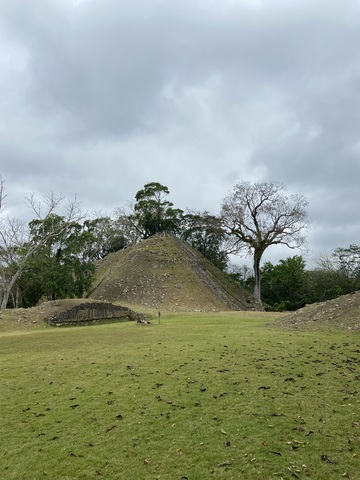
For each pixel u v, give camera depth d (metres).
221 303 43.56
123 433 6.03
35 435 6.16
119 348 12.80
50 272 36.81
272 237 48.81
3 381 9.24
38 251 37.78
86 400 7.59
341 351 10.78
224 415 6.46
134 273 46.44
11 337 17.02
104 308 25.34
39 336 17.02
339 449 5.18
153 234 68.12
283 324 17.59
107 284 43.94
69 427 6.38
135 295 41.34
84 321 24.06
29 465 5.25
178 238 64.69
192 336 14.74
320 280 53.59
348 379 8.05
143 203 66.88
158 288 43.44
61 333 17.92
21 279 36.22
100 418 6.67
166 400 7.32
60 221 39.44
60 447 5.71
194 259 56.00
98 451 5.51
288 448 5.28
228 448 5.37
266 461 4.98
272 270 62.69
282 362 9.71
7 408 7.42
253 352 11.02
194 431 5.94
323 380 8.05
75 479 4.88
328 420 6.07
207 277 51.03
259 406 6.77
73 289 37.53
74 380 9.01
